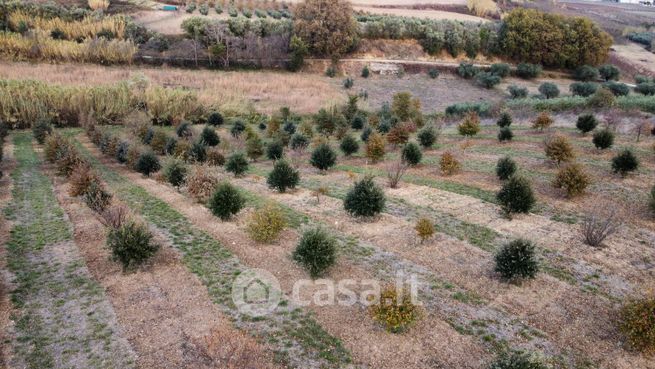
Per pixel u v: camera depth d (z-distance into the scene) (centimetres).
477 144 2889
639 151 2383
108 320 1070
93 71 5234
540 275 1259
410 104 4288
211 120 4209
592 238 1418
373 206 1619
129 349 968
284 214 1753
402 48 6988
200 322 1062
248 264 1348
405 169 2273
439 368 917
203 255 1409
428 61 6762
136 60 5747
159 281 1250
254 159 2908
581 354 958
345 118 4038
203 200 1945
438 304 1130
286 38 6406
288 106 4825
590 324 1052
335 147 3186
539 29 6738
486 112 4253
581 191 1775
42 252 1437
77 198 2039
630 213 1641
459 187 2023
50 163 2762
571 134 2886
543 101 4281
